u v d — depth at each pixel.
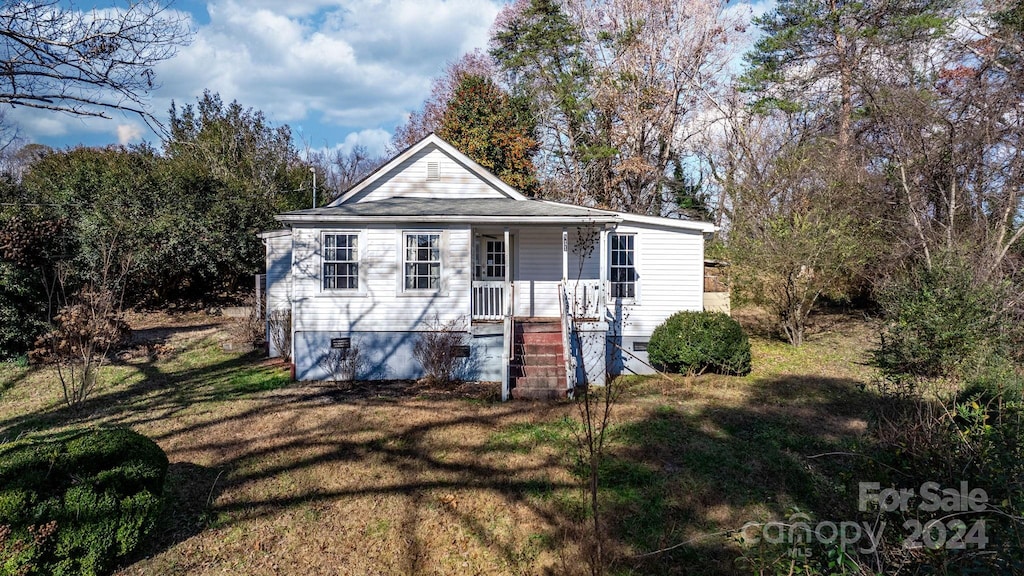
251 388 11.84
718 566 5.23
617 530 5.89
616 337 14.02
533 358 12.03
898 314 11.17
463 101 28.06
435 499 6.64
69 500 4.95
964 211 14.98
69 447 5.43
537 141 29.22
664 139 28.14
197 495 6.70
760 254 16.19
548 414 9.85
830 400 10.79
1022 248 13.64
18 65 5.09
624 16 26.94
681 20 26.33
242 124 29.84
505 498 6.64
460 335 12.37
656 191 28.98
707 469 7.38
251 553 5.52
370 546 5.66
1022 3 14.92
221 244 22.88
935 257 12.47
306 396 11.19
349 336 12.59
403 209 13.14
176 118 29.47
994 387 6.27
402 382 12.38
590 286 13.78
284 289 15.45
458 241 12.61
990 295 10.28
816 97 23.95
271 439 8.62
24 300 14.01
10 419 9.80
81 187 21.52
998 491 3.59
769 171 22.45
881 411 6.30
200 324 20.34
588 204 28.50
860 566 3.45
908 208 15.94
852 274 17.83
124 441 5.75
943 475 3.90
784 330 17.66
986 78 15.55
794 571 3.73
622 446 8.25
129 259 13.70
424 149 15.64
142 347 15.88
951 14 18.69
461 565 5.34
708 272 18.69
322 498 6.66
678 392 11.48
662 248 14.12
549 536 5.80
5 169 25.50
